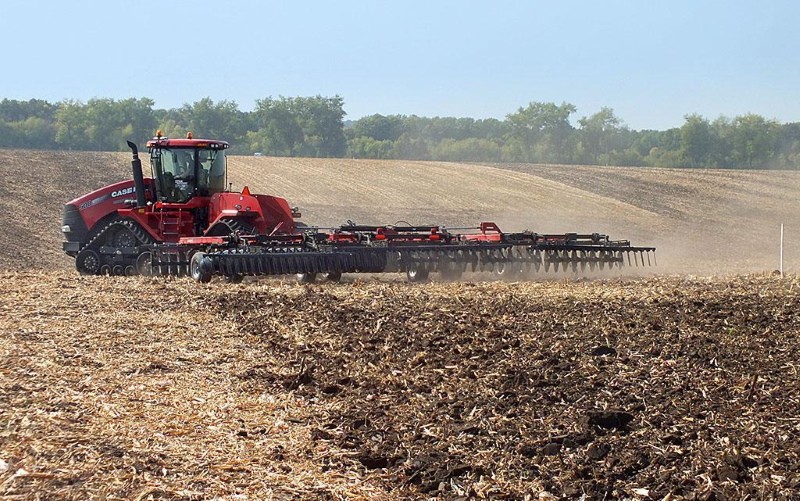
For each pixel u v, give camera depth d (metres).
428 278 34.19
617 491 10.95
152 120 177.62
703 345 18.12
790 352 17.48
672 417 13.43
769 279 30.77
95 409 13.62
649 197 92.50
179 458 11.65
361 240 32.53
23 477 10.54
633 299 24.47
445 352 18.03
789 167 183.38
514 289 27.52
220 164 36.62
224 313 22.62
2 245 52.84
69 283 28.22
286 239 30.95
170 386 15.37
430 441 12.77
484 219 76.19
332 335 19.89
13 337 18.52
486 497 10.91
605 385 15.24
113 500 10.05
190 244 31.98
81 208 37.06
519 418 13.62
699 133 182.00
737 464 11.43
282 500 10.52
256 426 13.42
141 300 24.39
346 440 12.81
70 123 174.75
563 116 194.00
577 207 84.56
